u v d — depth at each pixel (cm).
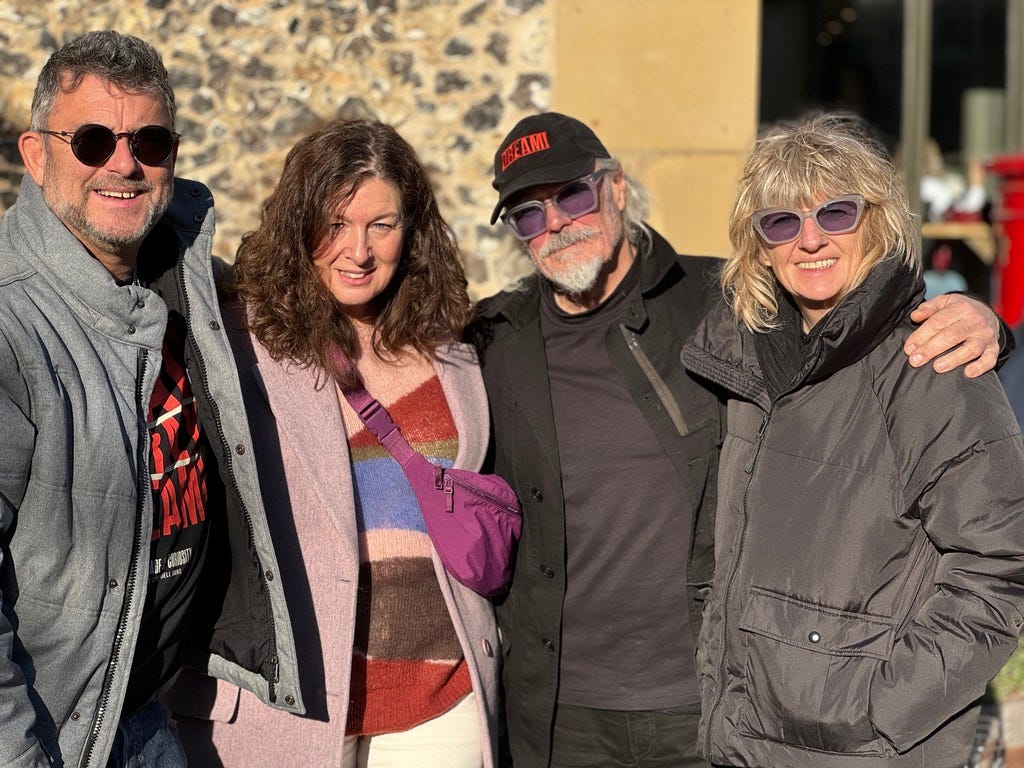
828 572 205
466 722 248
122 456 187
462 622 245
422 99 421
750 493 218
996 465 195
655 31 435
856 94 747
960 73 740
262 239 243
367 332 255
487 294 427
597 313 265
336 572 232
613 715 260
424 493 240
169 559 200
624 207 270
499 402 267
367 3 415
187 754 237
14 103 394
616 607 257
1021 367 538
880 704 197
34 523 180
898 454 204
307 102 414
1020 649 424
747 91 448
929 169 737
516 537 255
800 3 738
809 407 214
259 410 235
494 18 422
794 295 224
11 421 176
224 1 407
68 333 187
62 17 396
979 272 707
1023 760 381
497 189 271
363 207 236
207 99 409
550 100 427
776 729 208
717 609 222
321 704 229
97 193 192
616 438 258
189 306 209
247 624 221
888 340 211
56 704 186
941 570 201
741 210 226
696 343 237
